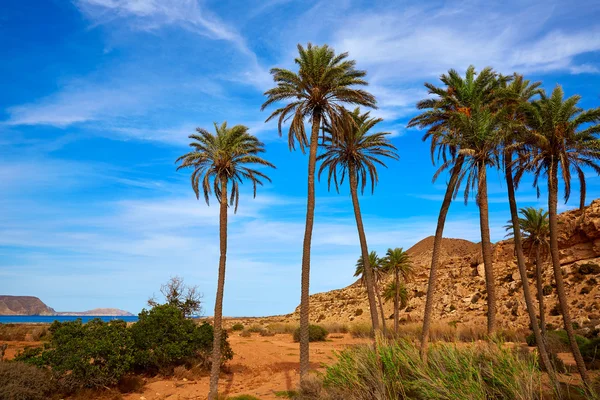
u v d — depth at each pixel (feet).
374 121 99.25
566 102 64.28
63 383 64.03
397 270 191.21
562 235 220.64
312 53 70.33
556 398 29.07
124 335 76.89
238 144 72.28
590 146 63.00
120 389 70.59
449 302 245.04
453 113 76.02
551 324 163.43
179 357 85.10
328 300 385.50
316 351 128.98
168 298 116.88
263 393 66.03
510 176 82.58
